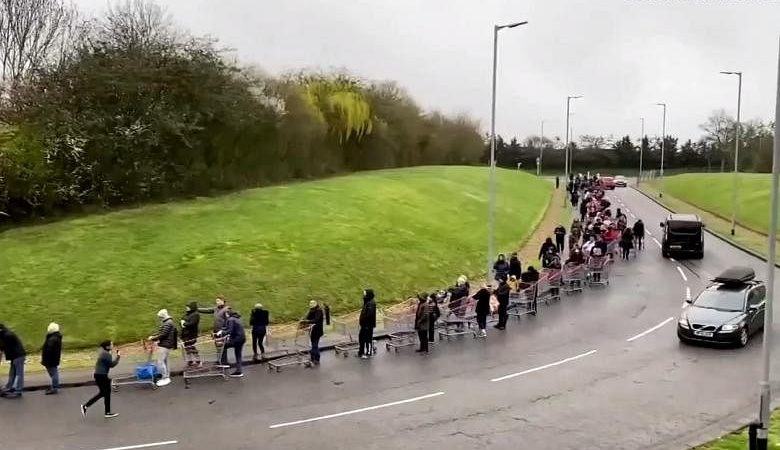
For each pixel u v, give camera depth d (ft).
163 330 58.39
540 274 92.99
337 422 48.65
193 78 130.72
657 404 51.98
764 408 42.86
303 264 92.53
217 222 106.73
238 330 59.88
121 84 116.88
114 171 116.88
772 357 64.49
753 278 76.23
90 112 114.93
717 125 424.46
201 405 52.54
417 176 198.90
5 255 86.63
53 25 146.20
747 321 68.85
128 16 138.10
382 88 270.87
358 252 101.40
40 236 95.04
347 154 229.25
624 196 247.09
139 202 120.37
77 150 110.63
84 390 56.54
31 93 110.01
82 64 118.42
